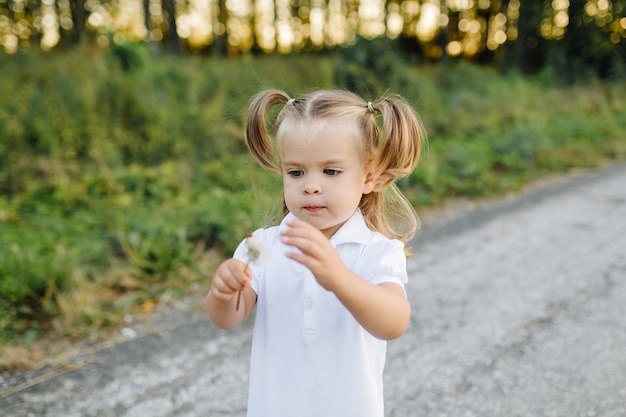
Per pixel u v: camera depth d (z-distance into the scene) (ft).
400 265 4.23
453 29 86.12
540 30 64.49
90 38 29.81
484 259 13.69
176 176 18.42
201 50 69.56
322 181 4.08
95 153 18.72
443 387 8.19
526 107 35.55
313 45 80.28
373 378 4.38
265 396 4.43
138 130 21.35
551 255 13.89
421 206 18.34
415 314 10.63
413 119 4.75
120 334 9.72
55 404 7.76
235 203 14.93
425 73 40.34
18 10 58.13
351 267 4.31
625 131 32.81
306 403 4.28
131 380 8.36
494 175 22.45
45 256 11.81
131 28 62.28
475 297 11.39
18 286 10.39
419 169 20.10
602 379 8.34
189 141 21.54
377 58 32.99
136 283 11.42
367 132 4.27
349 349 4.22
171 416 7.53
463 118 29.99
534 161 25.09
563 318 10.36
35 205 15.70
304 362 4.28
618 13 56.18
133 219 14.16
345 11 78.64
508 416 7.50
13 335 9.46
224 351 9.19
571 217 17.51
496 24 80.64
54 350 9.15
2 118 19.22
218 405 7.76
